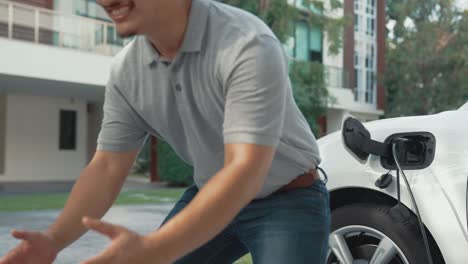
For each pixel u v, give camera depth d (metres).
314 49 22.33
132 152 1.69
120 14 1.26
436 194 2.19
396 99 26.41
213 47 1.38
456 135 2.25
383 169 2.33
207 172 1.66
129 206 9.85
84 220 0.96
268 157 1.27
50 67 13.85
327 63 23.00
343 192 2.51
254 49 1.32
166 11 1.32
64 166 19.44
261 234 1.64
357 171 2.41
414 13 26.55
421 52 25.20
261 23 1.41
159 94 1.54
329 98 18.25
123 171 1.67
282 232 1.61
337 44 17.92
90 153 20.88
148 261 1.02
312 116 17.80
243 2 15.38
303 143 1.62
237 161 1.23
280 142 1.56
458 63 24.91
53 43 14.65
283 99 1.34
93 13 16.77
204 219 1.12
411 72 25.45
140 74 1.56
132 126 1.66
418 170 2.27
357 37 26.09
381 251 2.33
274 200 1.64
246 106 1.29
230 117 1.30
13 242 5.83
